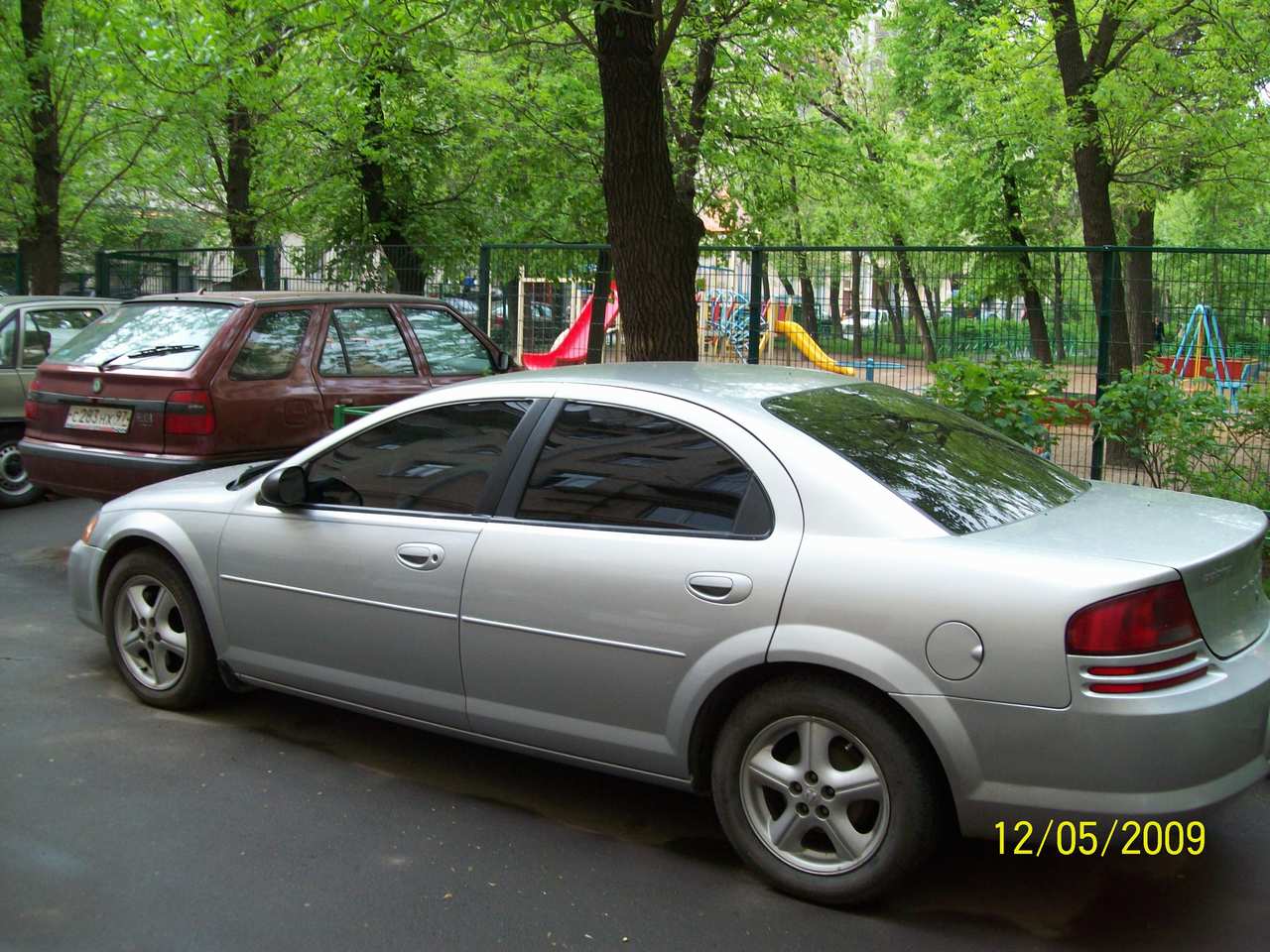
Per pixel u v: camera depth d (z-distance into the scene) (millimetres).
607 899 3516
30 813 4047
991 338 9070
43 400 7586
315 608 4461
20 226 16344
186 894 3496
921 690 3193
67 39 14109
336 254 14188
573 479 3969
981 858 3822
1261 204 21156
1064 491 4031
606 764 3852
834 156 17344
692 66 15852
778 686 3465
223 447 7074
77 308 10422
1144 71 14945
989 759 3146
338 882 3600
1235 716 3121
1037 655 3072
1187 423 7566
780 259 9836
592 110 16500
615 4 7508
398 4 9805
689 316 8352
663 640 3613
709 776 3734
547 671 3883
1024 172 21438
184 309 7590
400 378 8219
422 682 4219
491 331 12164
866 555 3340
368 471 4473
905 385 9359
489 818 4098
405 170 17984
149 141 16453
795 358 9922
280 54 13250
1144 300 8672
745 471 3652
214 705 5180
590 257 11555
